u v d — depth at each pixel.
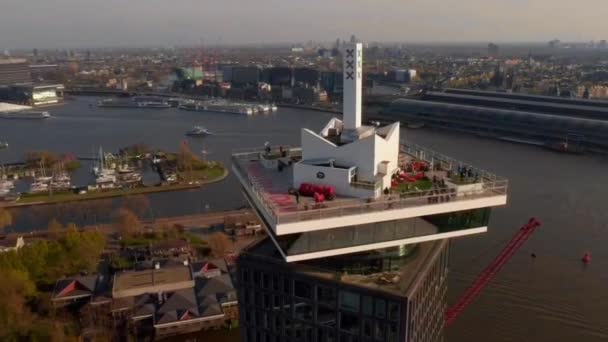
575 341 165.00
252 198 108.69
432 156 127.88
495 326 172.62
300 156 129.50
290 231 86.88
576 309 181.75
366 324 94.81
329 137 117.12
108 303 185.62
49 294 193.25
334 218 88.75
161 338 177.25
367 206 93.50
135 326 178.50
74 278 198.75
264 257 104.88
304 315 101.62
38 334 160.00
